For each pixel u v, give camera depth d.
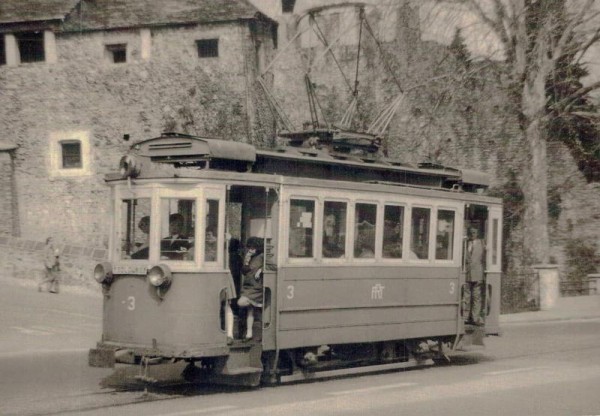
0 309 19.53
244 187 11.78
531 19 28.70
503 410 10.30
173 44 28.98
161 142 11.48
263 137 29.30
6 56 29.44
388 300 13.27
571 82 30.67
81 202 29.00
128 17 29.11
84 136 29.14
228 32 28.69
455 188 15.41
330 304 12.23
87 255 23.17
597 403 10.97
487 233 15.73
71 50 29.28
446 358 15.35
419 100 30.94
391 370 14.13
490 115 31.86
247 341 11.20
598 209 35.56
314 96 17.86
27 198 29.30
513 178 31.86
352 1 30.70
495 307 15.85
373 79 30.81
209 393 11.20
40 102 29.42
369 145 14.54
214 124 28.70
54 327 17.44
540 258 28.53
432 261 14.22
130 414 9.42
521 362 15.46
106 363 10.73
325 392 11.45
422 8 30.41
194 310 10.70
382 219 13.20
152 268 10.65
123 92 29.14
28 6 29.27
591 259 35.62
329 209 12.26
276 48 30.91
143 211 11.07
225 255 11.02
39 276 23.25
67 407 9.98
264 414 9.48
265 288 11.29
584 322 24.58
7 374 12.45
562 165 35.59
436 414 9.87
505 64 29.42
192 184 10.86
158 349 10.62
